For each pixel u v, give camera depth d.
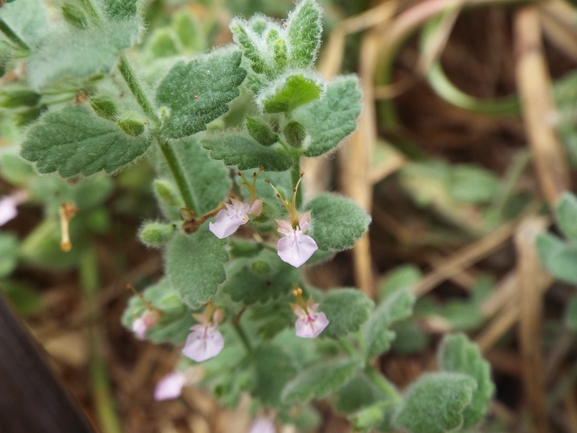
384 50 0.17
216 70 0.07
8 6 0.08
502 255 0.16
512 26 0.19
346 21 0.17
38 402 0.08
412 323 0.15
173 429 0.14
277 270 0.09
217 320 0.09
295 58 0.07
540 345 0.13
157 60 0.11
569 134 0.16
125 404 0.14
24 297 0.15
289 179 0.09
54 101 0.09
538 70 0.17
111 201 0.15
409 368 0.15
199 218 0.08
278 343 0.11
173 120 0.07
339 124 0.08
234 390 0.11
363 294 0.09
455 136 0.19
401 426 0.09
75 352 0.15
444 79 0.18
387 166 0.16
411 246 0.16
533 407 0.13
